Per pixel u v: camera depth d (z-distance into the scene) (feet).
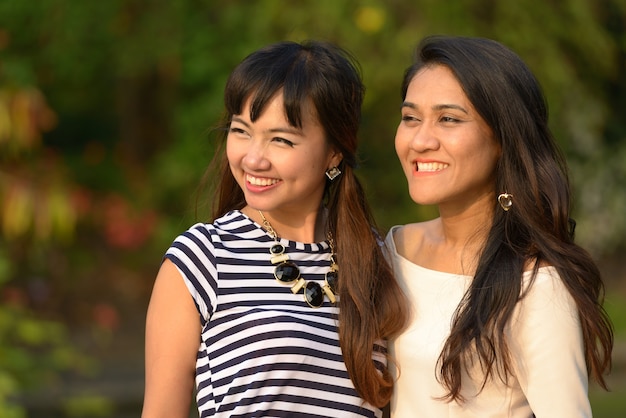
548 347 11.52
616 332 38.60
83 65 38.68
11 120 28.30
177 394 11.50
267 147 11.69
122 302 39.34
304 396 11.51
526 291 11.65
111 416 29.17
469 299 11.84
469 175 12.03
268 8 33.22
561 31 34.22
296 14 32.76
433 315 12.23
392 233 13.43
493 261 11.91
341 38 32.37
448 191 12.03
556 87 34.32
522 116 12.00
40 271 36.50
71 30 36.88
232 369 11.39
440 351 11.93
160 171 38.75
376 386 11.84
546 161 12.17
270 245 11.98
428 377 12.00
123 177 43.09
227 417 11.36
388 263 12.67
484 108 11.87
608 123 44.04
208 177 13.14
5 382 23.99
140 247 40.57
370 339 11.84
